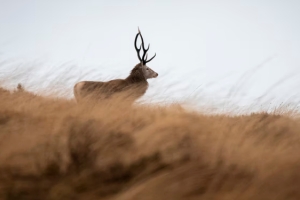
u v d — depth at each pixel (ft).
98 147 56.49
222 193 47.80
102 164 54.54
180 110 84.94
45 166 53.31
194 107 90.02
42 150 55.83
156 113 79.30
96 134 60.03
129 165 55.06
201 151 60.75
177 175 51.19
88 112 77.25
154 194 46.78
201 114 87.35
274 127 85.15
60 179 51.52
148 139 59.52
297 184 52.01
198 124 72.43
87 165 54.70
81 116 72.23
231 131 74.64
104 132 61.62
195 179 50.47
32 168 52.85
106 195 48.96
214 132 71.51
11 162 53.52
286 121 90.27
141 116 75.51
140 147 57.93
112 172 53.83
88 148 56.49
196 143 63.36
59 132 61.05
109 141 58.65
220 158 58.54
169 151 58.08
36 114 74.49
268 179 52.75
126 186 50.65
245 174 54.60
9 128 64.64
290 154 63.10
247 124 83.51
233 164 56.70
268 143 70.90
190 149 60.13
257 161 58.49
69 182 50.80
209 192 48.06
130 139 60.49
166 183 48.88
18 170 52.47
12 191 47.83
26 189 48.44
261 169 55.36
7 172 51.72
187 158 58.13
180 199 46.50
